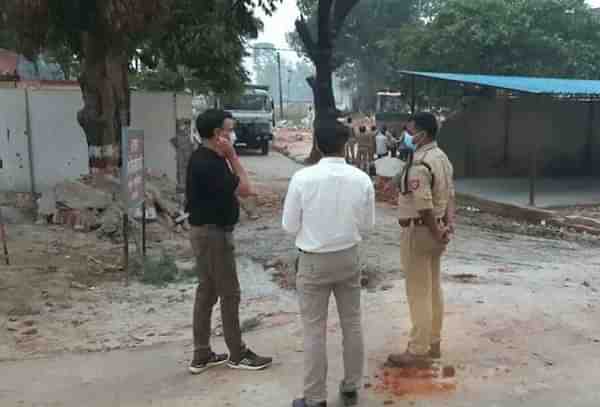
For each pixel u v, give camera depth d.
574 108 19.44
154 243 9.05
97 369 4.45
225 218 3.98
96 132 10.43
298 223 3.49
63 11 9.62
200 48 13.91
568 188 16.39
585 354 4.53
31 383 4.20
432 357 4.41
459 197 15.36
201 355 4.25
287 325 5.33
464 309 5.57
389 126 23.38
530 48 26.16
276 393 3.88
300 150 29.53
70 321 5.65
